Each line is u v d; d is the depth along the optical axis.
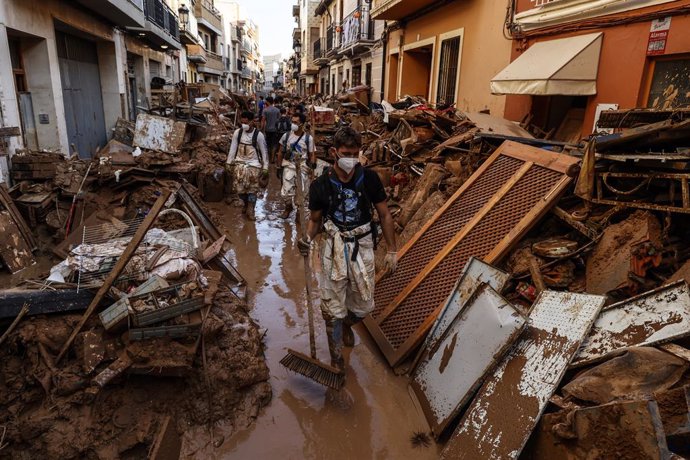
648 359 2.03
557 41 6.48
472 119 7.05
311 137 7.15
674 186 2.92
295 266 5.39
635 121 3.43
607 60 5.73
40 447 2.53
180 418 2.82
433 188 5.54
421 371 3.20
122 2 11.10
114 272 3.04
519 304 3.34
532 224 3.58
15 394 2.72
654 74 5.21
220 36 46.25
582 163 3.39
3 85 6.52
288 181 7.12
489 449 2.30
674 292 2.18
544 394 2.23
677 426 1.80
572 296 2.58
